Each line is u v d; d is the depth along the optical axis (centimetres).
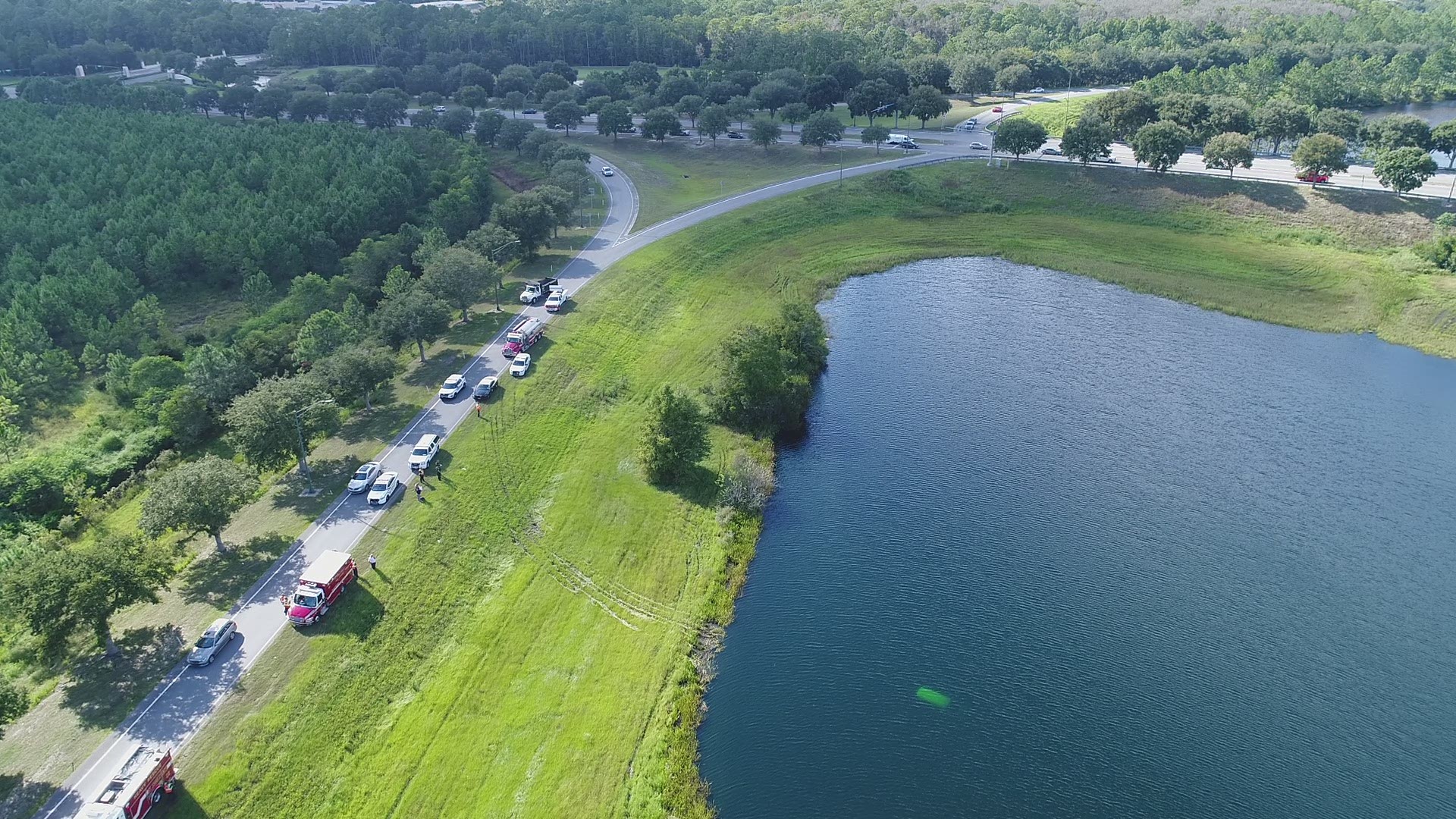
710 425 12344
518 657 8300
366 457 10950
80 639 8112
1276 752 7756
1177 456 11925
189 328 15250
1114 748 7781
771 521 10738
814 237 19162
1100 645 8900
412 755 7225
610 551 9806
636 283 16350
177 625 8275
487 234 16412
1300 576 9825
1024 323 15788
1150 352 14725
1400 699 8300
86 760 6900
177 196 18975
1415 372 13950
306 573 8525
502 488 10581
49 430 12262
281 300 15688
